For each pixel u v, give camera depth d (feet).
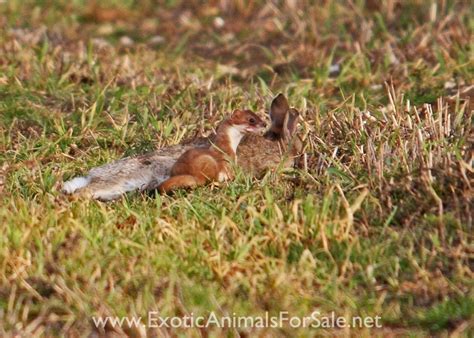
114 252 57.47
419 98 87.40
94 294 54.49
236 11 121.60
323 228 58.65
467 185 61.93
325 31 109.91
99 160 72.90
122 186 66.80
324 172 66.74
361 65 96.02
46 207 62.59
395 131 69.05
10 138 78.28
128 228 60.90
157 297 54.85
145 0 125.59
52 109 86.33
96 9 121.49
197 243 58.13
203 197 64.54
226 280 56.39
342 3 117.50
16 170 70.74
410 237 59.06
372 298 55.42
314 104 84.02
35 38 107.34
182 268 56.75
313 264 56.95
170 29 117.80
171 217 61.72
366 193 60.70
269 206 60.80
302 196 63.57
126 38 114.83
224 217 59.77
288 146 70.28
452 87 89.92
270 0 121.80
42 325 53.52
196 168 66.23
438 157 65.36
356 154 67.46
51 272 56.75
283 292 55.06
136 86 90.84
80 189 65.82
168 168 68.13
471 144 66.90
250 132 68.90
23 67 95.55
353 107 75.46
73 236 58.85
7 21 116.78
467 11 108.06
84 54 100.63
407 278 56.80
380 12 113.09
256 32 113.80
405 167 65.31
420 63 94.48
